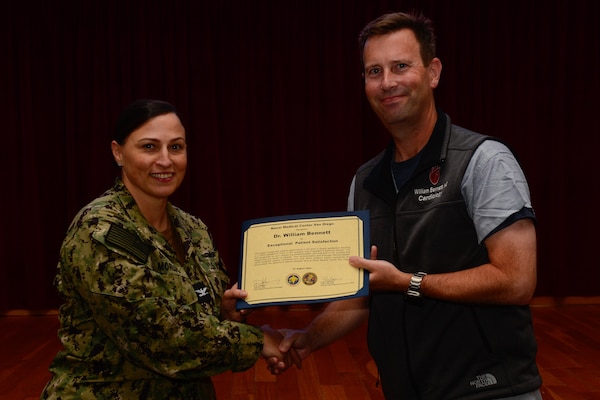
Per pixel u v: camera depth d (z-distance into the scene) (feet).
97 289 4.97
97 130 19.75
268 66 20.07
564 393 12.03
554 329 17.06
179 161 5.52
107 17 19.66
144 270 5.07
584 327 17.26
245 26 19.94
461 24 19.90
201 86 19.94
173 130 5.48
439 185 5.50
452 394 5.36
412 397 5.62
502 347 5.31
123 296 4.95
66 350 5.23
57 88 19.66
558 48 19.70
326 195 20.33
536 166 20.01
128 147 5.42
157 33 19.79
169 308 5.07
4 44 19.44
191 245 5.81
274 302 5.49
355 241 5.66
